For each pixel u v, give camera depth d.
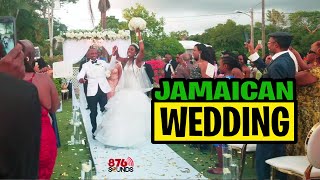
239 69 4.64
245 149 3.96
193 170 4.47
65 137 6.30
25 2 7.71
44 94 3.03
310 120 3.60
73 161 4.95
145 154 5.02
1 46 3.05
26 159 0.92
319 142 2.85
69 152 5.39
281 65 3.55
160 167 4.53
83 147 5.62
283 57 3.57
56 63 6.36
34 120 0.95
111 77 5.97
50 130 3.10
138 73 5.64
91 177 4.19
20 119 0.91
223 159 4.29
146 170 4.44
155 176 4.25
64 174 4.41
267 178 3.68
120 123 5.46
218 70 5.14
